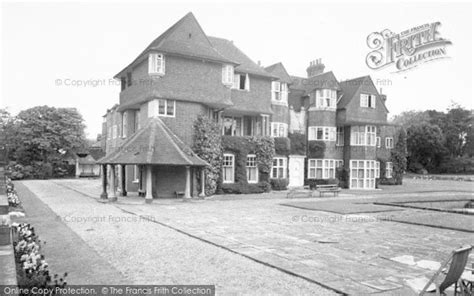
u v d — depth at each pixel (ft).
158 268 25.07
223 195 89.30
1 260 19.66
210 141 87.81
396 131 148.66
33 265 18.62
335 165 123.75
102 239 34.60
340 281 22.15
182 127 85.61
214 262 26.73
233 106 98.84
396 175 146.82
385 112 129.08
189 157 78.07
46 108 189.67
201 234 37.22
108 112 131.44
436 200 74.95
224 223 45.03
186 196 73.87
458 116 238.48
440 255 29.17
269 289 20.94
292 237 36.27
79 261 24.64
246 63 106.73
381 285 21.48
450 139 227.81
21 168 172.76
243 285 21.59
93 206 62.13
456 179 185.98
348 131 126.72
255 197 84.53
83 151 199.52
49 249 28.02
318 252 29.86
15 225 27.99
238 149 96.73
